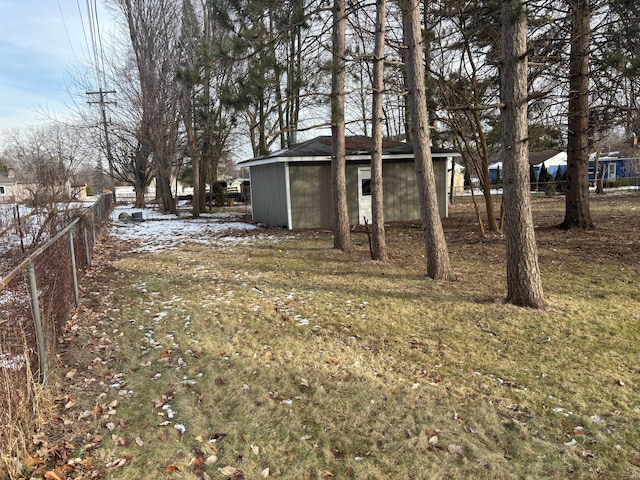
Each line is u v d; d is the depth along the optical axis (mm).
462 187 38969
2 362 2879
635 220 12203
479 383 3652
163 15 19812
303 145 16094
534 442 2879
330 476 2598
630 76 6695
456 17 9867
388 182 15336
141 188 30938
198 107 16156
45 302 4113
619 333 4617
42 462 2705
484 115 10961
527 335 4637
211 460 2746
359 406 3334
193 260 9336
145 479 2576
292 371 3934
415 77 6754
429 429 3029
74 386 3723
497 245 9805
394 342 4566
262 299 6227
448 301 5848
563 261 7883
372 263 8320
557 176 36656
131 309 5922
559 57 8883
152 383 3773
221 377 3854
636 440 2861
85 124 26609
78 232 7754
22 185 11508
